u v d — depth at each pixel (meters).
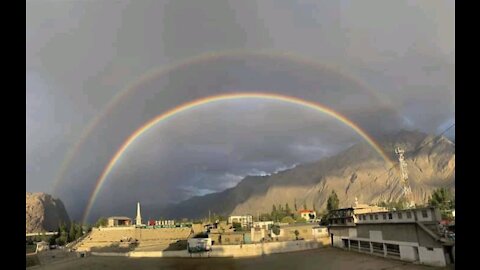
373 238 70.69
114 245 146.62
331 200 187.88
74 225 173.62
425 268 51.41
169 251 107.75
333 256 75.81
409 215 56.62
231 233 114.31
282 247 98.81
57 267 96.44
